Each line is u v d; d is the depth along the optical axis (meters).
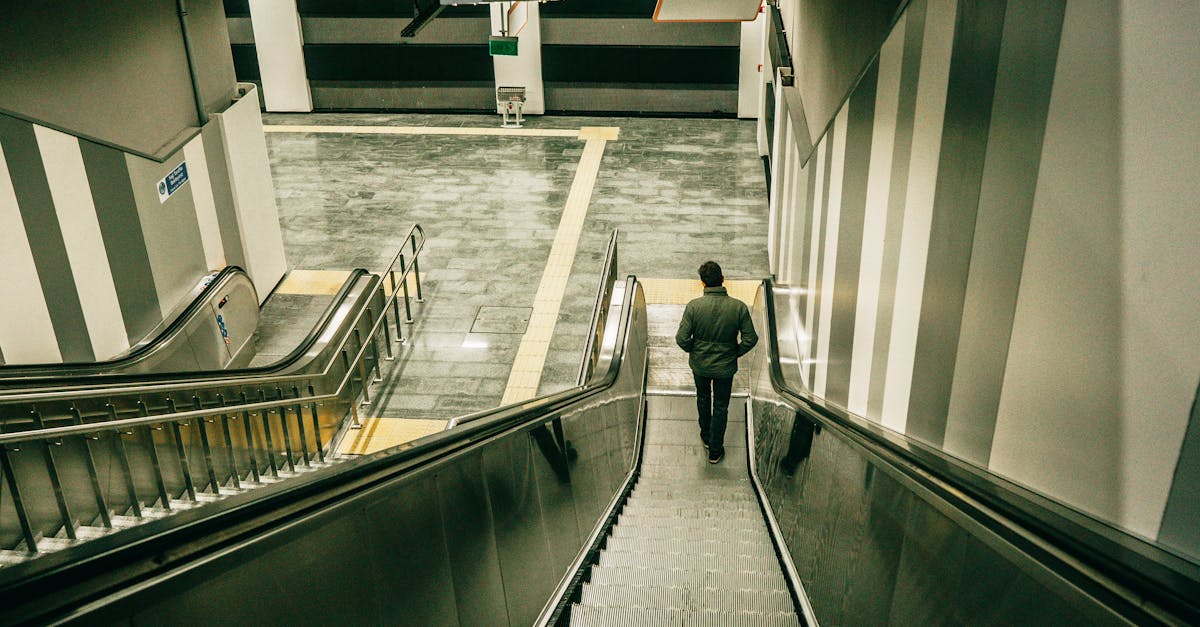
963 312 2.93
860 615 2.75
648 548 4.76
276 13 16.83
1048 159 2.28
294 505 1.84
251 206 9.66
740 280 10.80
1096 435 1.97
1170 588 1.21
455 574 2.77
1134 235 1.82
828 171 6.34
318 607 1.92
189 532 1.51
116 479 4.83
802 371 7.05
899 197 4.00
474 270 10.97
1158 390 1.71
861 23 5.00
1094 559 1.40
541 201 13.14
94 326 6.93
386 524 2.35
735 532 5.02
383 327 9.70
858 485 3.05
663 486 6.77
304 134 16.33
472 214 12.67
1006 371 2.52
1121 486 1.85
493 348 9.26
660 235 12.02
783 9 12.96
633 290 8.36
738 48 16.77
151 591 1.37
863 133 4.99
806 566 3.81
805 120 8.15
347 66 17.44
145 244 7.70
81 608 1.25
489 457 3.39
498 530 3.29
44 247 6.34
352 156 15.12
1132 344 1.82
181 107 7.63
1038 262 2.32
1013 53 2.57
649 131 16.53
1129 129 1.86
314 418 6.89
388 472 2.37
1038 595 1.54
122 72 6.40
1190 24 1.64
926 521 2.25
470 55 17.22
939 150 3.37
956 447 2.97
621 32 16.83
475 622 2.87
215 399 6.12
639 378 8.50
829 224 6.11
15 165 6.05
